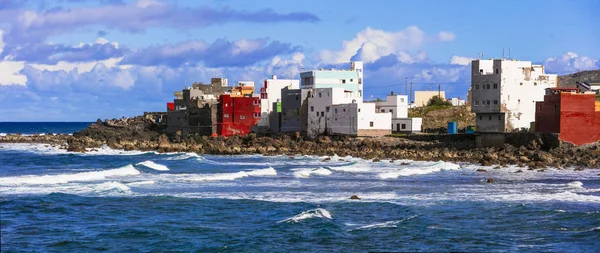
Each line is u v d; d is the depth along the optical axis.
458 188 74.88
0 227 52.69
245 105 154.38
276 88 156.38
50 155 130.12
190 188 74.19
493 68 120.75
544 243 48.47
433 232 51.56
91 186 73.31
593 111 108.25
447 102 177.00
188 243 48.41
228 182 79.81
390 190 73.31
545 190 72.88
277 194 69.94
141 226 53.53
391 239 49.50
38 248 46.66
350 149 124.62
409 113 162.00
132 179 82.25
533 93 121.12
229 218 56.91
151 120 196.38
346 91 141.88
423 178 85.06
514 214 58.25
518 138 113.81
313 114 141.38
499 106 119.19
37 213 57.94
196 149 137.88
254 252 46.16
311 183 79.31
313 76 154.62
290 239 49.50
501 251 46.31
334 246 47.59
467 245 47.88
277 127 152.50
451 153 114.62
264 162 111.44
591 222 54.75
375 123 133.12
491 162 104.88
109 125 197.38
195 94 179.12
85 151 140.00
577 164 99.69
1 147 161.50
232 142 140.25
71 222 54.75
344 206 62.28
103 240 49.06
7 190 70.19
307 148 129.38
